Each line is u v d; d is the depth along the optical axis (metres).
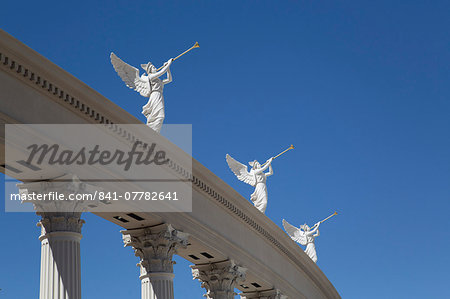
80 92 26.41
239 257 38.50
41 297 25.67
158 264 31.59
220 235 36.22
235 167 47.59
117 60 33.31
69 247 25.92
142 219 31.27
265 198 47.34
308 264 50.44
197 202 34.69
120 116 28.31
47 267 25.75
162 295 31.14
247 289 43.31
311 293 52.88
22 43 23.92
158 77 34.09
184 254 36.03
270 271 42.97
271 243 43.69
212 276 36.94
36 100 25.03
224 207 37.19
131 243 32.09
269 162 48.00
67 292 25.34
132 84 33.78
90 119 27.33
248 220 39.81
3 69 23.83
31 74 24.64
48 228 26.20
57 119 25.81
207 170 34.41
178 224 32.75
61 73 25.52
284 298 44.62
